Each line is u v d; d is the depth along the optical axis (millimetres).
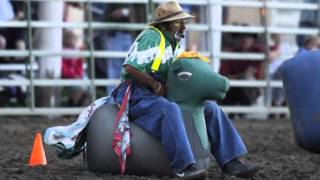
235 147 21688
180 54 21797
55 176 21266
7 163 24547
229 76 46562
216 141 21797
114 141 21406
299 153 29141
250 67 46844
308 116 28750
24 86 42656
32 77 42188
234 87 46500
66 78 43219
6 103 42906
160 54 21609
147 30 21797
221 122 21797
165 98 21766
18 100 43156
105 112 21891
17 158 25938
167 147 20875
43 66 42906
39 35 42781
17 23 41875
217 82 21250
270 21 47969
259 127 39719
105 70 44312
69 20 43375
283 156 28000
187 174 20578
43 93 43406
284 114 47594
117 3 44000
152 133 21375
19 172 22156
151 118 21312
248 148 30406
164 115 20984
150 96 21516
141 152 21391
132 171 21641
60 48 42812
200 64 21500
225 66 46562
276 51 47469
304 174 23172
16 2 42625
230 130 21828
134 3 43906
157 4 44531
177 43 22188
